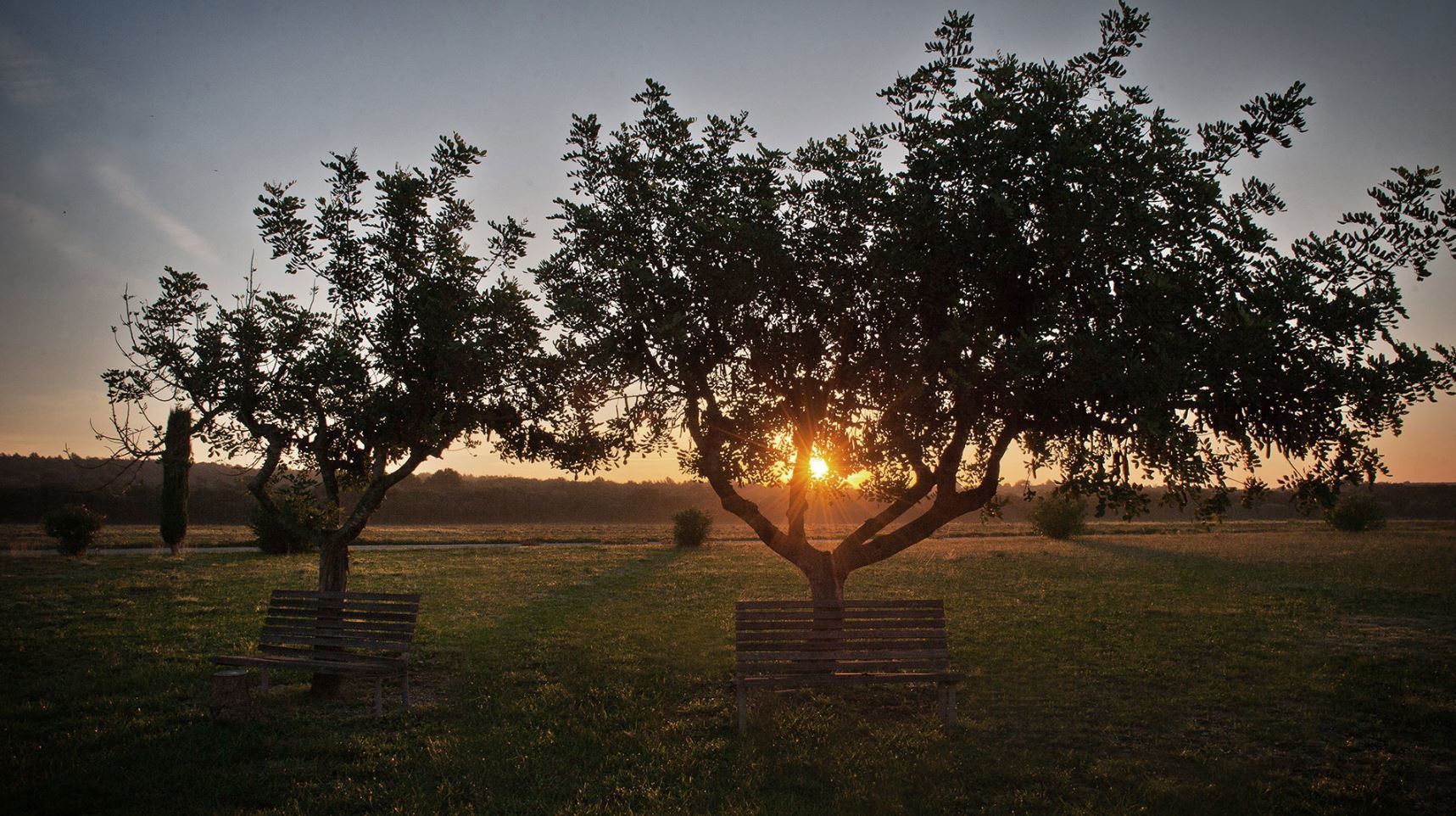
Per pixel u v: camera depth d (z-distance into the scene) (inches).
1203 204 300.4
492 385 389.4
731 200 366.3
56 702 354.9
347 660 353.4
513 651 473.1
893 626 337.7
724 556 1181.1
